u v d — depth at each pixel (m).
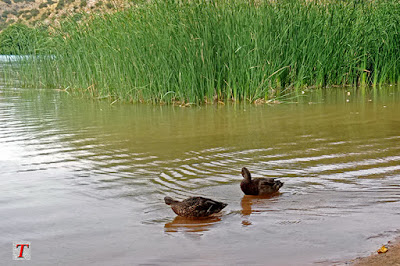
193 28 18.55
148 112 16.83
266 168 9.62
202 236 6.45
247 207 7.57
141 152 11.17
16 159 10.68
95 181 9.02
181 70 18.30
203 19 18.80
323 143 11.58
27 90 24.08
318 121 14.41
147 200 7.97
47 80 25.92
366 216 6.87
